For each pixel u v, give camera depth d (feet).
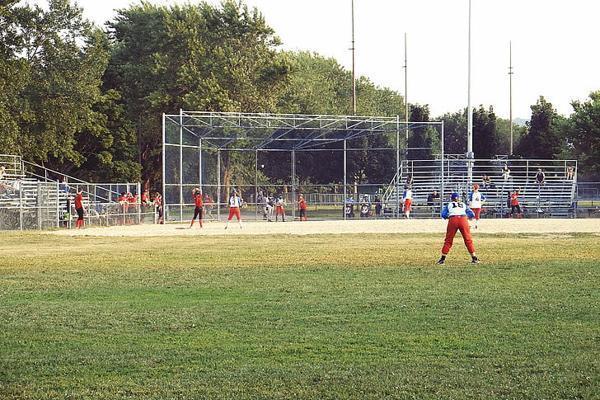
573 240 128.98
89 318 58.18
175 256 104.68
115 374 42.78
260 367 43.83
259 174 237.45
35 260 99.86
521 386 39.58
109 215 196.44
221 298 67.21
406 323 55.36
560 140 325.83
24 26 252.01
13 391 39.75
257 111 292.40
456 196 93.40
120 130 286.05
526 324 54.49
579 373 41.73
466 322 55.47
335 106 423.64
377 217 225.56
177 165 211.41
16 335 52.42
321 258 100.27
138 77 290.76
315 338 50.83
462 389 39.22
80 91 252.83
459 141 465.47
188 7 296.92
